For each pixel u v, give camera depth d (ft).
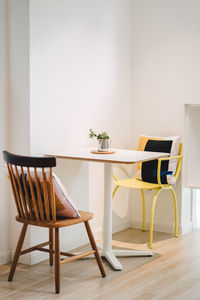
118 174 14.05
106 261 11.28
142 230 14.26
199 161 14.06
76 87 12.19
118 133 13.98
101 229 13.46
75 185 12.35
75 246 12.37
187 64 13.35
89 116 12.74
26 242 11.05
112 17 13.43
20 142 10.93
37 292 9.40
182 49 13.41
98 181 13.21
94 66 12.82
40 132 11.08
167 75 13.73
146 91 14.16
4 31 10.82
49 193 9.29
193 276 10.32
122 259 11.46
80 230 12.53
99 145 11.48
